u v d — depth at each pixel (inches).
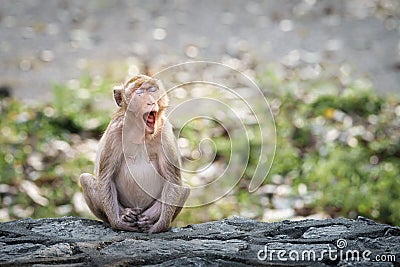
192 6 1850.4
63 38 1606.8
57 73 1407.5
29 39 1598.2
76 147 1128.2
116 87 627.5
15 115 1194.6
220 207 976.3
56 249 563.8
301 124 1176.8
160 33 1637.6
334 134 1154.0
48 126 1162.0
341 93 1284.4
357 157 1080.8
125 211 627.2
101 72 1402.6
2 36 1616.6
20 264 534.6
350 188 1022.4
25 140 1134.4
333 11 1806.1
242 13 1790.1
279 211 994.1
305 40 1603.1
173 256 551.8
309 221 639.8
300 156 1118.4
